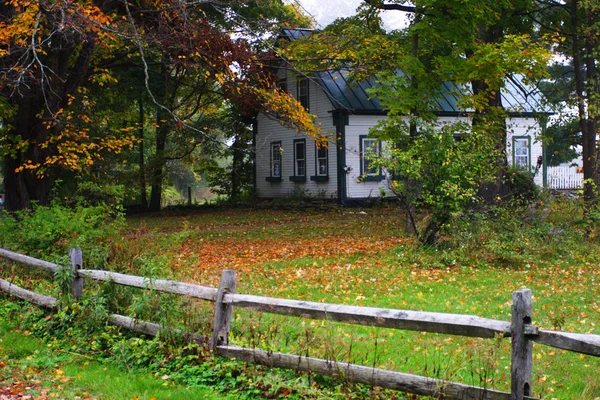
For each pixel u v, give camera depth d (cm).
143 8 1603
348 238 1948
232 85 1728
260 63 1830
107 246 1034
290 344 679
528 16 2264
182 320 696
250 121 3631
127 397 561
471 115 1891
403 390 500
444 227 1495
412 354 709
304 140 3319
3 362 674
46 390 575
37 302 873
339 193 3106
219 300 637
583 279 1272
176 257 1402
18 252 1072
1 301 955
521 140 3422
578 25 2094
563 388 613
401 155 1496
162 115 3044
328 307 549
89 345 738
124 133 2728
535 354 730
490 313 952
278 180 3503
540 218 1648
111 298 786
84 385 597
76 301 816
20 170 1662
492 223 1530
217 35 1609
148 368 654
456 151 1488
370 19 2069
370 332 815
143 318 736
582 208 1778
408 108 1734
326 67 2055
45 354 720
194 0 1645
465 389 470
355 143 3112
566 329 859
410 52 2012
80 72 1712
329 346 616
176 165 4184
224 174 3700
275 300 592
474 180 1520
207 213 3147
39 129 1677
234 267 1416
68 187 2367
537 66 1752
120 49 2014
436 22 1773
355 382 532
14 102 1658
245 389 575
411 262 1447
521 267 1409
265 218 2742
